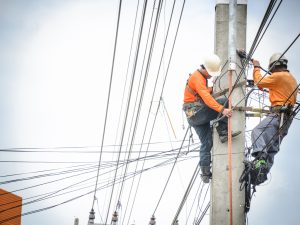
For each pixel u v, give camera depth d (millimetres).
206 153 10469
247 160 9430
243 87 9789
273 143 9555
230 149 9352
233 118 9609
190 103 10391
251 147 9703
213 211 9336
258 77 9953
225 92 9867
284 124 9516
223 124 9656
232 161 9461
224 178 9406
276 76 9844
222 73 9969
